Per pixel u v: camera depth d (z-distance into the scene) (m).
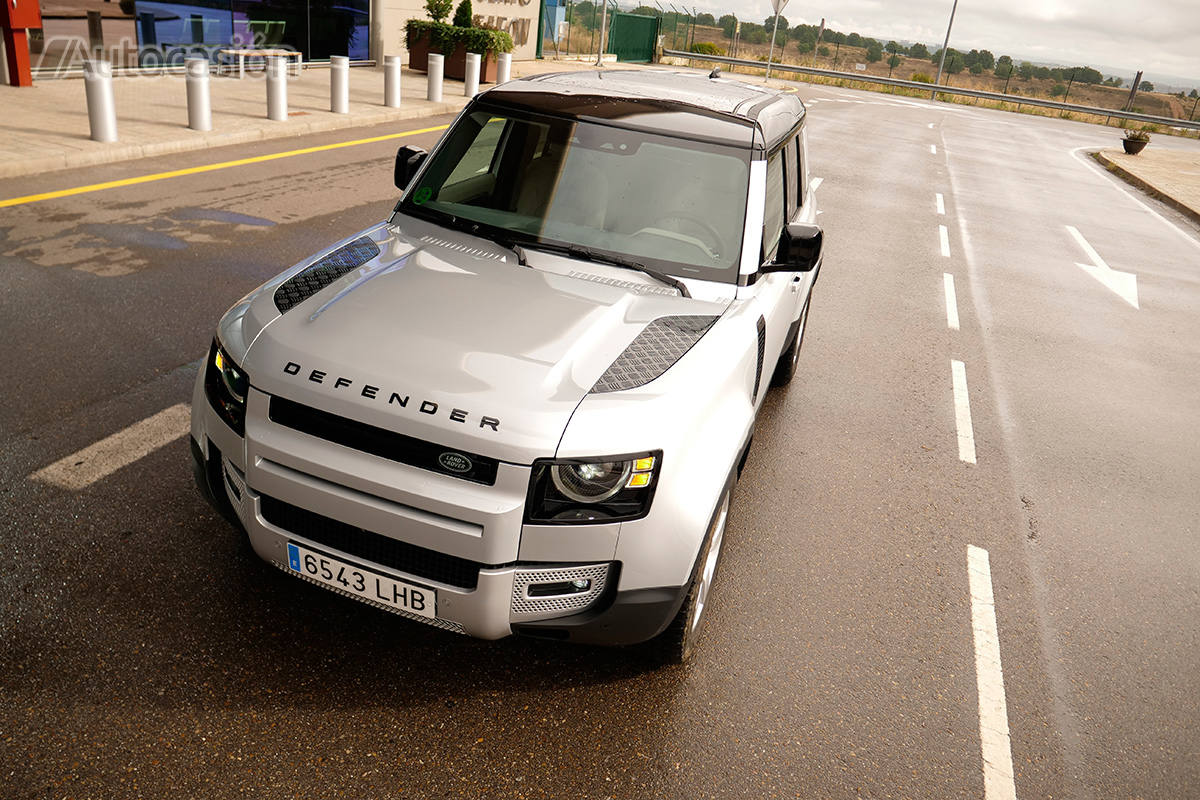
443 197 3.89
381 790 2.64
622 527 2.68
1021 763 3.14
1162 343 8.51
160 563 3.48
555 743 2.90
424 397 2.61
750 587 3.94
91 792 2.50
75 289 6.15
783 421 5.74
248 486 2.83
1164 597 4.32
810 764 2.98
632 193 3.75
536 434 2.56
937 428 5.95
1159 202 18.30
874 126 25.02
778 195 4.19
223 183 9.52
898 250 10.98
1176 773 3.20
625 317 3.19
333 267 3.37
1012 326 8.47
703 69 38.75
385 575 2.72
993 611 4.02
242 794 2.56
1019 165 20.97
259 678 2.99
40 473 3.98
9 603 3.18
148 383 4.93
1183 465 5.84
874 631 3.75
